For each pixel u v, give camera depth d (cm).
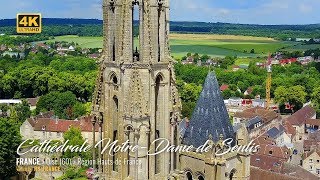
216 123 9119
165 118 7862
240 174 9638
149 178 7756
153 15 7356
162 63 7625
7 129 15275
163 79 7725
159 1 7488
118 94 7650
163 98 7800
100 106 7988
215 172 8994
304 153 18938
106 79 7775
